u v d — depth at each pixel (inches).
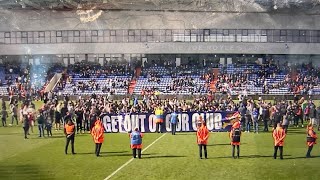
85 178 872.3
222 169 932.0
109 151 1173.1
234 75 2965.1
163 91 2856.8
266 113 1519.4
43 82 2979.8
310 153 1093.1
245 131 1517.0
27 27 3129.9
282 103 1690.5
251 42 3063.5
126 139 1391.5
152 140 1353.3
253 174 882.8
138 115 1528.1
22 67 3120.1
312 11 2962.6
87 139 1397.6
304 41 3034.0
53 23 3129.9
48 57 3139.8
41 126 1448.1
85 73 3056.1
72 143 1133.7
